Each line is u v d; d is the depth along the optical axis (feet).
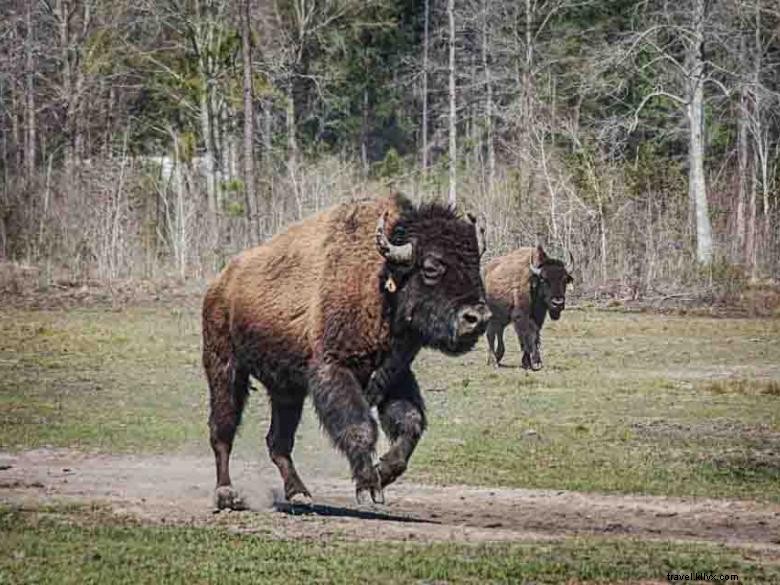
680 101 383.45
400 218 99.25
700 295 327.67
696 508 107.76
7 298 307.99
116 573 79.41
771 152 509.35
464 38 555.69
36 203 376.89
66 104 472.44
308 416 159.74
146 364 204.03
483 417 157.48
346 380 98.07
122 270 342.03
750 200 427.33
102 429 144.36
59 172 444.14
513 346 248.32
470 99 539.29
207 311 108.06
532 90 435.94
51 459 127.34
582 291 335.06
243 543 88.22
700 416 159.63
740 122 446.19
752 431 148.87
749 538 96.94
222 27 448.24
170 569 80.59
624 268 341.62
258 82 458.91
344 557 83.97
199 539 89.20
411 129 583.17
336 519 99.04
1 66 474.90
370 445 96.48
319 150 516.32
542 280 208.33
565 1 480.23
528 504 108.27
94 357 211.82
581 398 174.29
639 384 188.96
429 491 113.50
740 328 274.16
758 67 411.34
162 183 397.60
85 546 86.53
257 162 474.90
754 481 119.55
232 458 133.69
